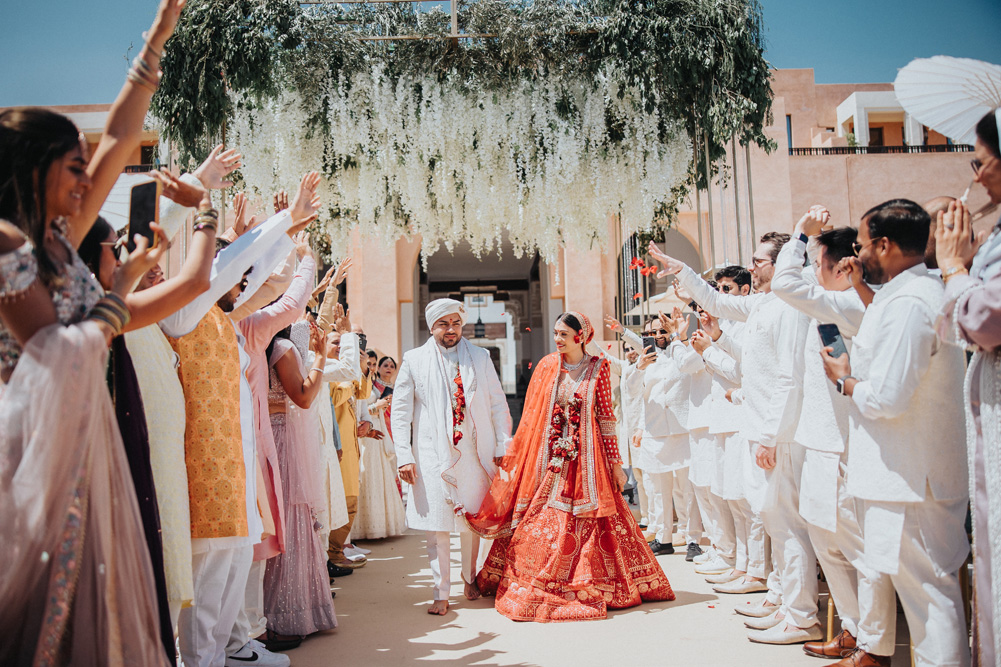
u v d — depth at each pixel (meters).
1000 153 2.50
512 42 5.64
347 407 6.40
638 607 4.73
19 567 1.84
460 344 5.21
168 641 2.41
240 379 3.32
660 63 5.59
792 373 3.79
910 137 23.78
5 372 1.98
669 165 5.89
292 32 5.55
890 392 2.82
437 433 4.88
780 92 25.62
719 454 5.23
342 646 4.04
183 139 5.64
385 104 5.85
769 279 4.33
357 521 7.39
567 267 13.29
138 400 2.46
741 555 5.26
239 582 3.30
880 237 3.05
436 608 4.71
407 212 6.77
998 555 2.39
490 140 5.99
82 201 2.24
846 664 3.34
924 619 2.85
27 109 1.99
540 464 4.93
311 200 3.64
